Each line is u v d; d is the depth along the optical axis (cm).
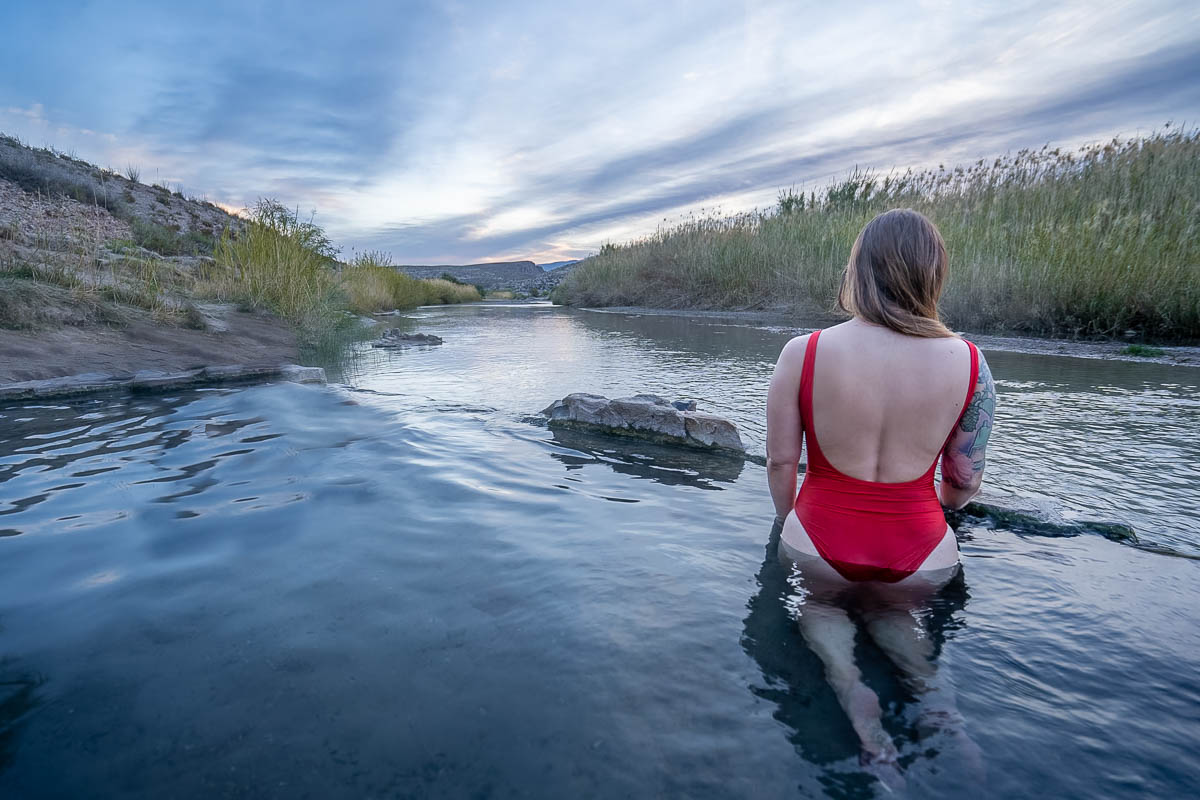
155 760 102
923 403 158
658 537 203
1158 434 332
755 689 125
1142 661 137
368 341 879
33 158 1745
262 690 120
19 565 173
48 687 119
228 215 2356
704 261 1566
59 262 675
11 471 264
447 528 208
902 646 140
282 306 894
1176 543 202
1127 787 102
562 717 115
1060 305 768
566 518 220
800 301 1204
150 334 611
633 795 98
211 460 285
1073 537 208
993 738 113
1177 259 696
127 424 355
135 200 1969
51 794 94
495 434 350
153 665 127
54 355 504
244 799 95
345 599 157
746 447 321
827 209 1384
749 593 165
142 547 187
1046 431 340
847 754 108
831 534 169
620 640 141
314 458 291
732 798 98
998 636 146
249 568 174
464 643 138
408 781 99
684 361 649
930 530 166
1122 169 909
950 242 931
